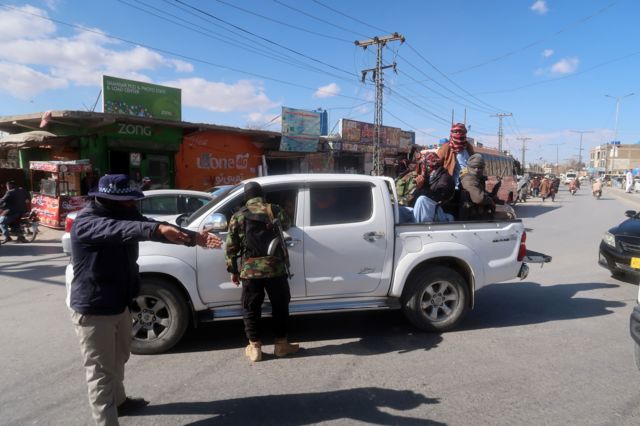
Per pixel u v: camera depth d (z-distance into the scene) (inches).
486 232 205.5
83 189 582.9
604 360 173.2
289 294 171.5
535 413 134.2
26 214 469.4
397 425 128.1
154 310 177.0
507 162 1000.2
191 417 133.0
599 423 129.0
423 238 197.3
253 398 143.6
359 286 192.1
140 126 645.9
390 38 995.3
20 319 223.0
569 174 3868.1
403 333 203.0
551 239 524.7
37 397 144.4
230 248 164.1
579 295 270.1
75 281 113.2
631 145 4594.0
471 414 133.7
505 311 237.8
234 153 797.9
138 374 160.9
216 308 183.0
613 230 306.5
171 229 110.0
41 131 625.3
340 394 145.9
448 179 223.5
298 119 860.0
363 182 194.2
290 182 188.1
